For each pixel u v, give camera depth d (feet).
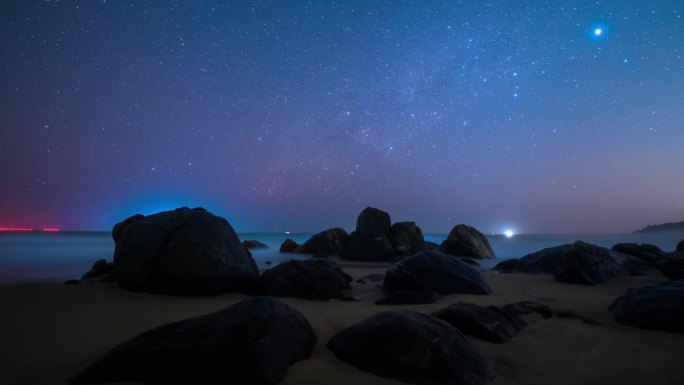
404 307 17.88
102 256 56.90
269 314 10.20
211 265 21.34
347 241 69.62
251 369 8.69
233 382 8.45
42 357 10.43
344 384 8.95
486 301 19.75
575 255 27.37
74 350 11.00
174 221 22.66
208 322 9.78
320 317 14.82
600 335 12.92
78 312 15.94
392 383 9.14
